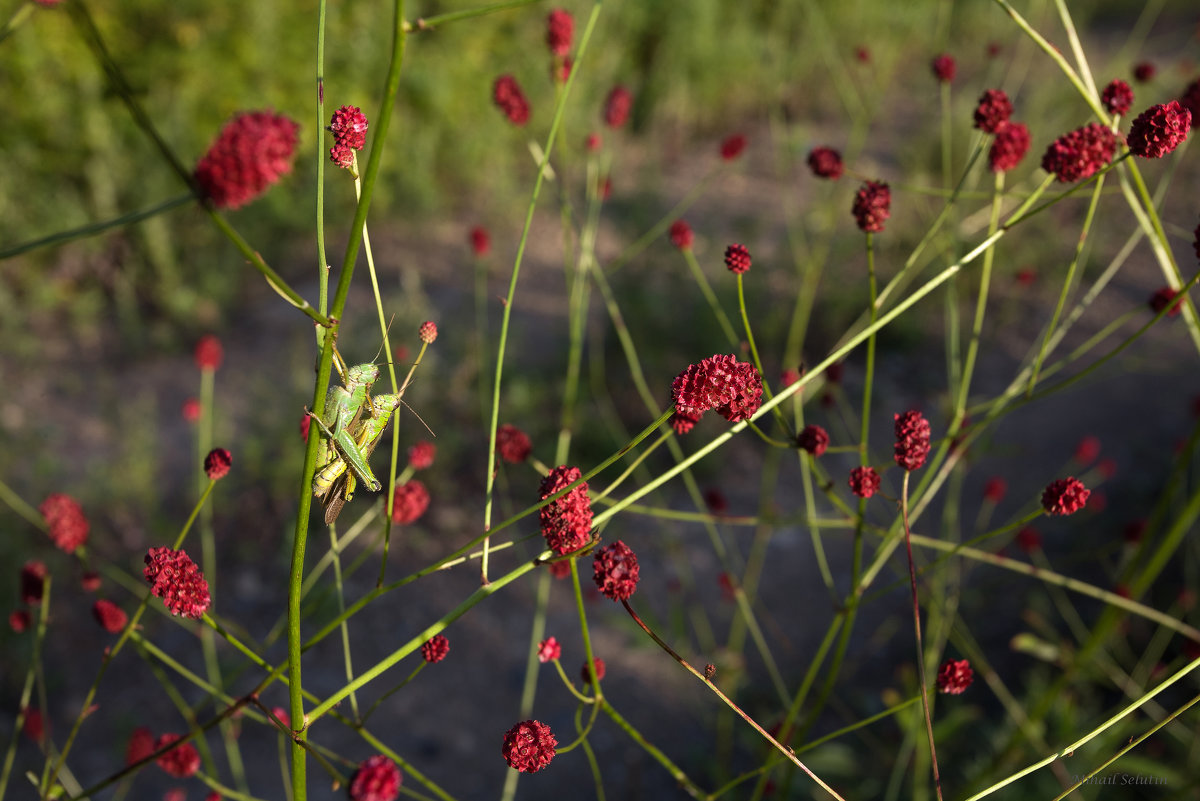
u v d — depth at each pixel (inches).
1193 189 378.3
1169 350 289.6
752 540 226.7
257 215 325.4
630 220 320.2
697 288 300.7
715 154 446.0
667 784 168.2
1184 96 97.2
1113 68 276.5
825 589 212.4
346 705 181.8
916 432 74.2
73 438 245.3
